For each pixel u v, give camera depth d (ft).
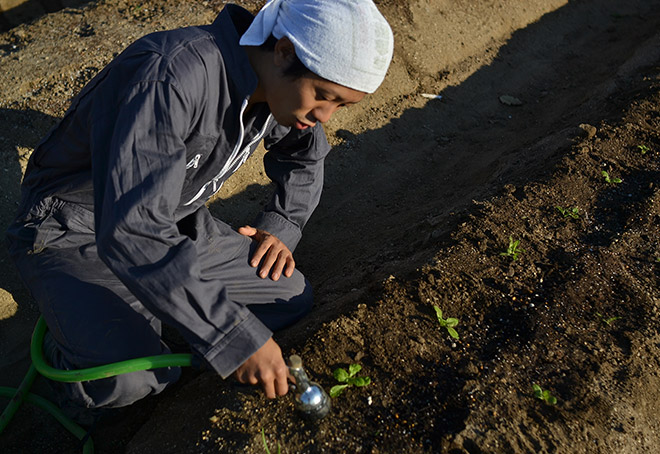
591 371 7.70
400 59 18.08
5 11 23.21
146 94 5.86
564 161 12.01
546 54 21.80
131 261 5.79
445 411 7.04
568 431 6.95
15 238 7.72
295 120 6.43
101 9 16.31
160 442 7.40
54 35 15.17
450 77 18.75
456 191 13.67
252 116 6.89
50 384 8.33
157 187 5.73
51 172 7.30
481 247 9.70
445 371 7.57
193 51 6.17
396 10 19.17
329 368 7.60
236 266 8.30
